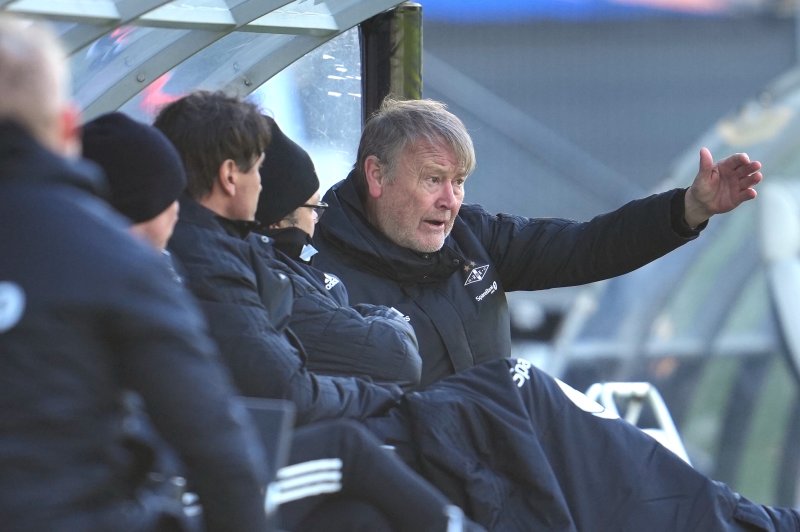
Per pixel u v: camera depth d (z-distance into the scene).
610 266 17.20
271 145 14.22
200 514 9.48
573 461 13.18
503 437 12.72
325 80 19.47
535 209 84.50
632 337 73.56
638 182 85.88
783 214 75.50
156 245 11.17
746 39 87.31
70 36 14.88
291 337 12.84
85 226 8.05
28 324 7.80
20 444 7.77
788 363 73.75
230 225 12.57
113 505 8.30
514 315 73.75
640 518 13.17
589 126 86.19
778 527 13.69
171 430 8.23
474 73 86.38
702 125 86.56
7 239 7.94
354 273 16.19
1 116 8.09
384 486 10.71
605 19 87.12
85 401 7.95
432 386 13.09
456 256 16.42
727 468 73.19
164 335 8.10
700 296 75.19
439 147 16.02
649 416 42.62
